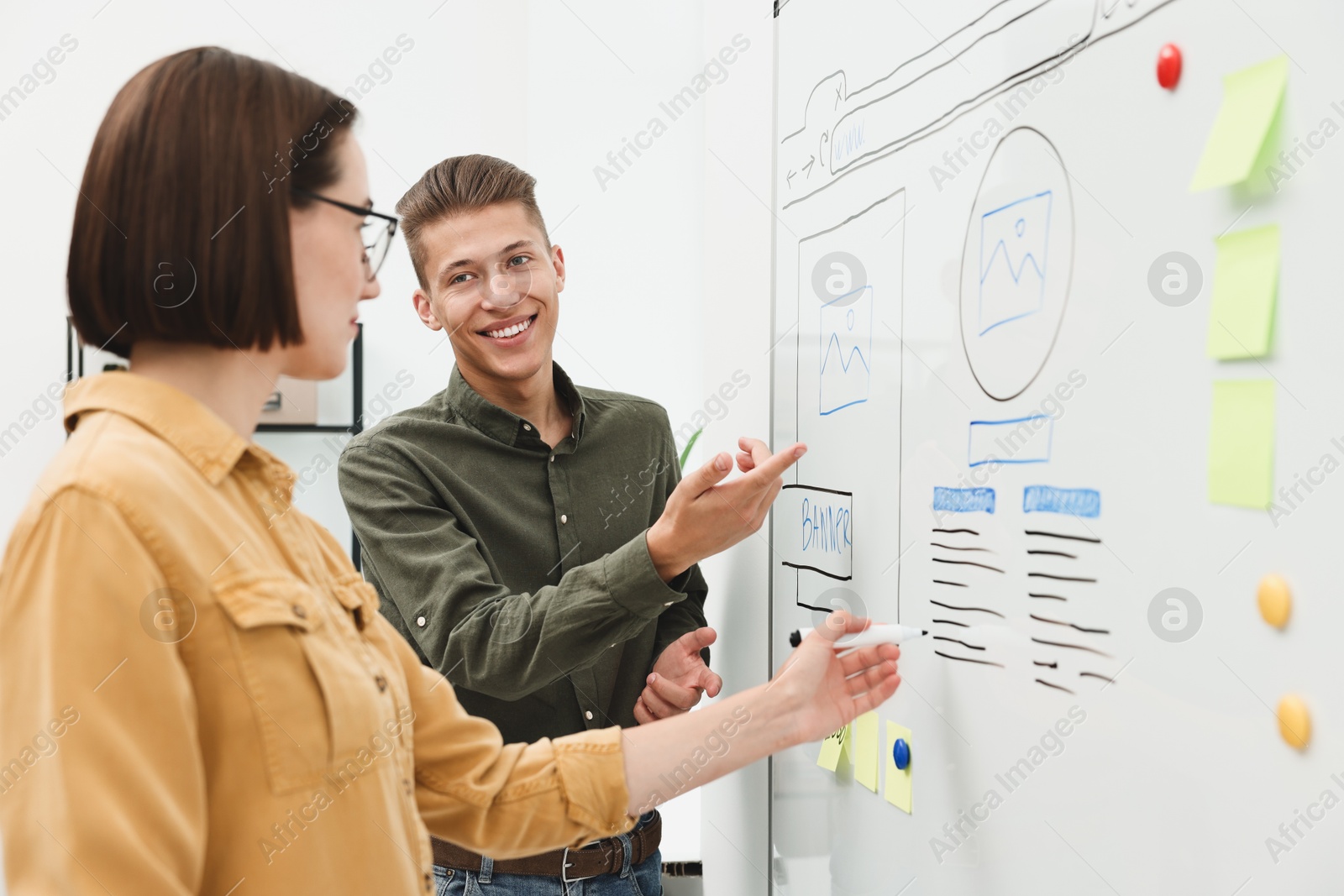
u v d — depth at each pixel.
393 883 0.60
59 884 0.45
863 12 0.89
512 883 1.14
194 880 0.50
